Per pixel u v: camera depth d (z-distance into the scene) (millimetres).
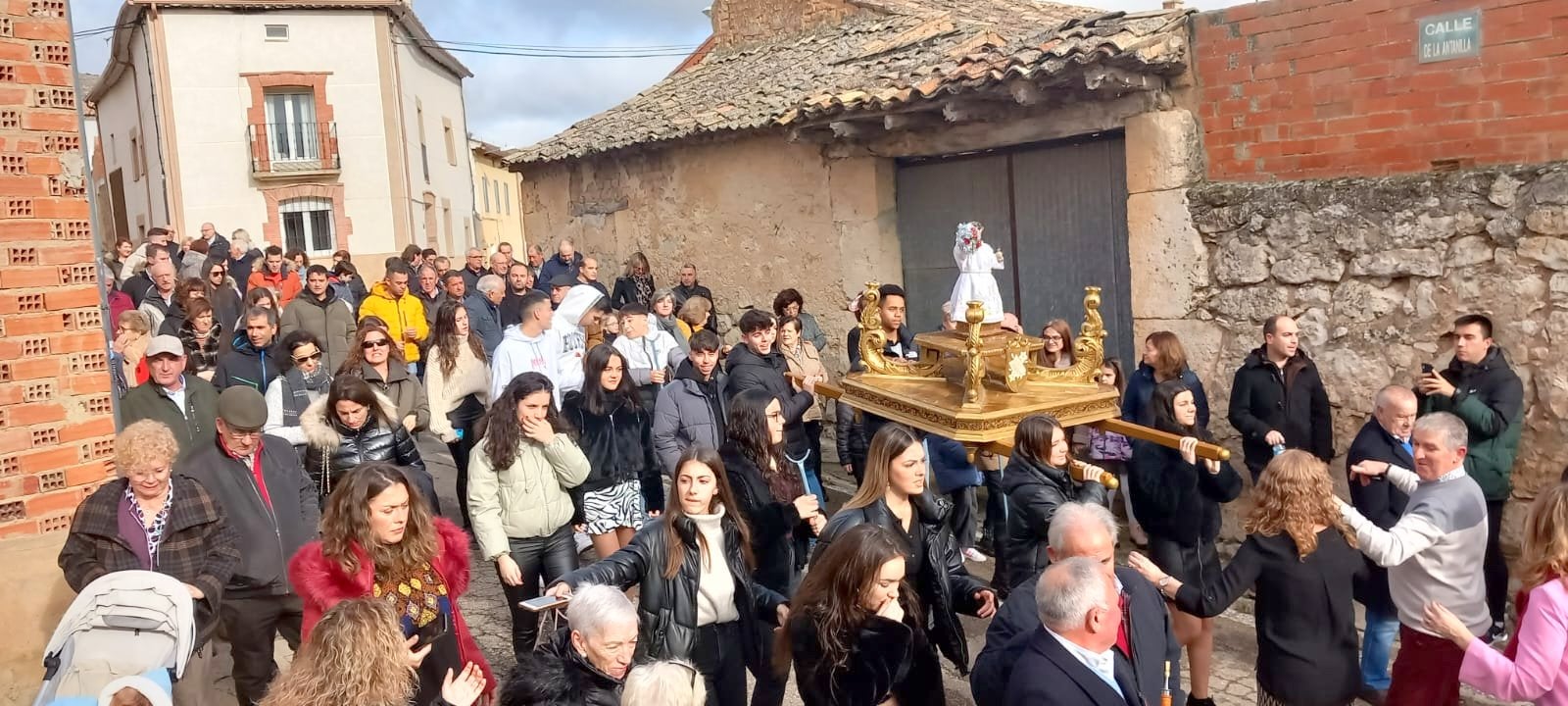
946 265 8383
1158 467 5039
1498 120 5500
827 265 9000
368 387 5480
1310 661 3936
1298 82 6207
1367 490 5180
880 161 8555
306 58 23094
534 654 3596
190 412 5699
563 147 11359
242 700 4742
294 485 4828
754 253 9711
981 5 10398
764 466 4855
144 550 4219
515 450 5090
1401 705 4273
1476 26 5520
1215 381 6652
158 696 3500
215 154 22719
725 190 9914
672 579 4207
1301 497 3918
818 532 4699
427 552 4039
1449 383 5402
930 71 7578
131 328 6805
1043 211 7641
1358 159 6035
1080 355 4902
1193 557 5020
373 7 23453
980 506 8070
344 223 23703
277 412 6090
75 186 4883
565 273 10914
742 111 9250
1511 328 5480
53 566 4730
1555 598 3439
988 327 4793
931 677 4027
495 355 6902
